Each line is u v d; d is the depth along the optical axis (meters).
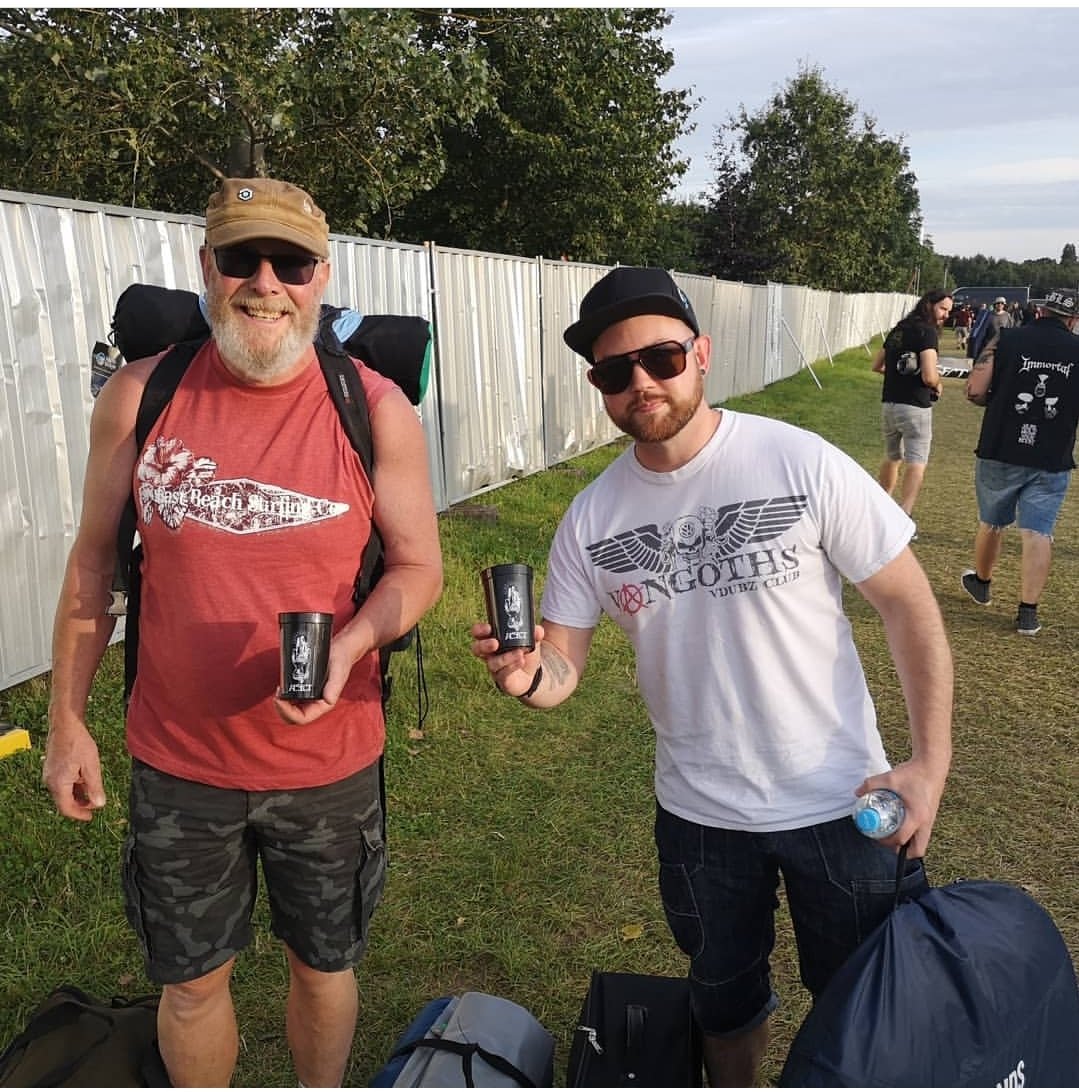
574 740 4.39
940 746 1.83
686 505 1.92
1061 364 5.57
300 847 2.03
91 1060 2.12
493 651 1.86
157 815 1.99
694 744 1.99
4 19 8.53
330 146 11.06
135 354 2.14
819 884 1.90
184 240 5.24
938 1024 1.63
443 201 19.94
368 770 2.11
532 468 10.09
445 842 3.57
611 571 2.01
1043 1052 1.75
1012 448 5.75
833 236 37.91
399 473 2.04
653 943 3.04
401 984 2.86
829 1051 1.59
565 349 10.83
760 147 37.59
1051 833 3.65
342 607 2.00
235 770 1.96
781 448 1.88
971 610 6.29
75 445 4.73
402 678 4.87
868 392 21.78
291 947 2.14
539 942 3.04
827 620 1.92
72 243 4.62
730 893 2.00
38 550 4.58
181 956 2.03
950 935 1.73
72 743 2.05
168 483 1.92
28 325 4.43
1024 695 4.93
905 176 52.25
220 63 8.69
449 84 9.87
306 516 1.93
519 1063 2.10
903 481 7.93
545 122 18.62
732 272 38.31
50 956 2.90
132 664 2.07
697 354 1.91
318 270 1.92
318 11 9.27
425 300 7.75
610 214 19.41
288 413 1.96
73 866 3.27
